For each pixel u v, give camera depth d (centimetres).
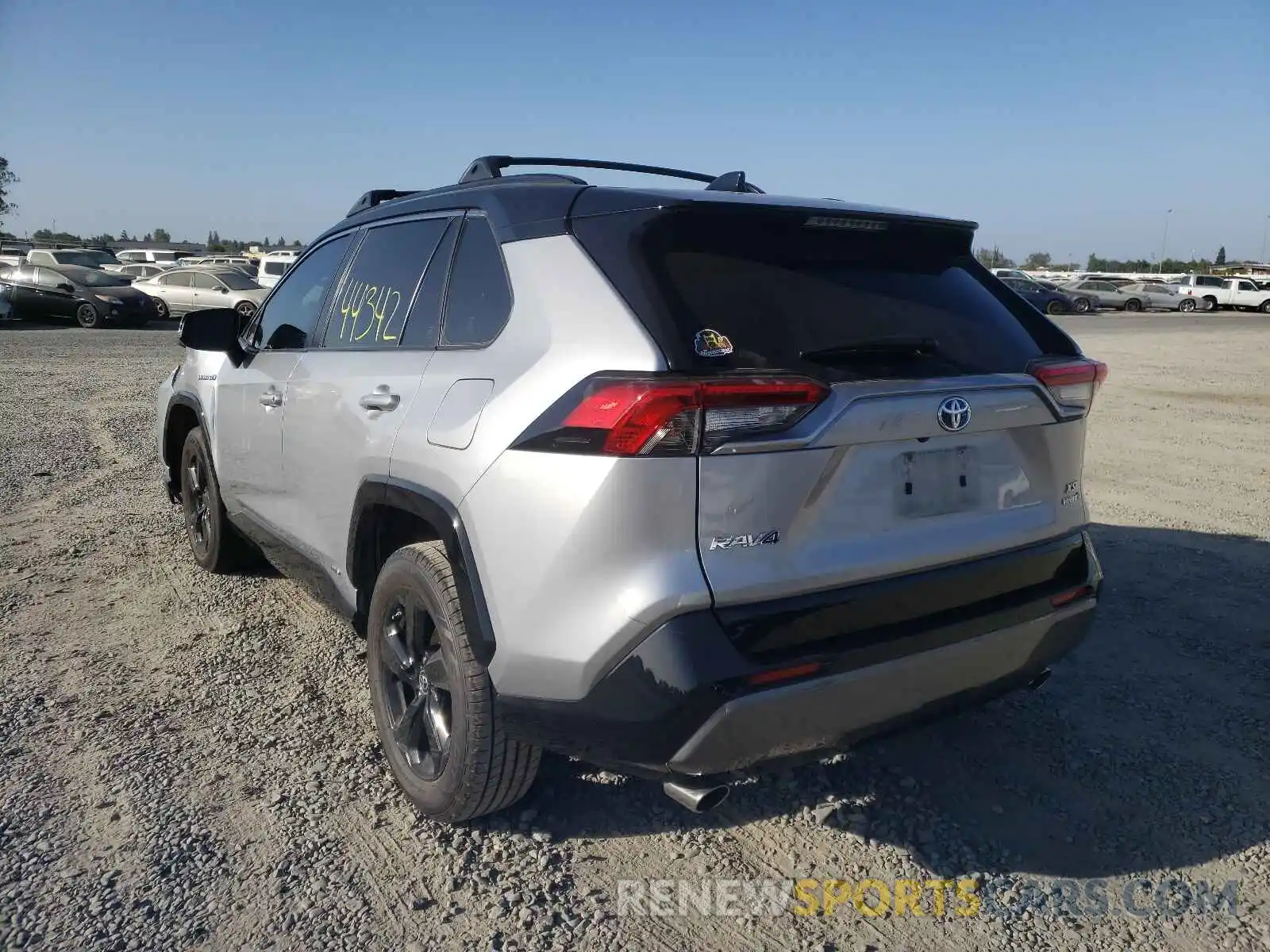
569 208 281
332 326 386
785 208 272
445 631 285
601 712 243
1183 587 535
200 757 346
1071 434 306
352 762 345
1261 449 982
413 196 373
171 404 545
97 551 579
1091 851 302
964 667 272
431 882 281
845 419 246
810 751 255
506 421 262
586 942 259
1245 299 4669
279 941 256
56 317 2625
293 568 414
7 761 340
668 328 242
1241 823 317
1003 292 323
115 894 272
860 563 253
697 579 234
